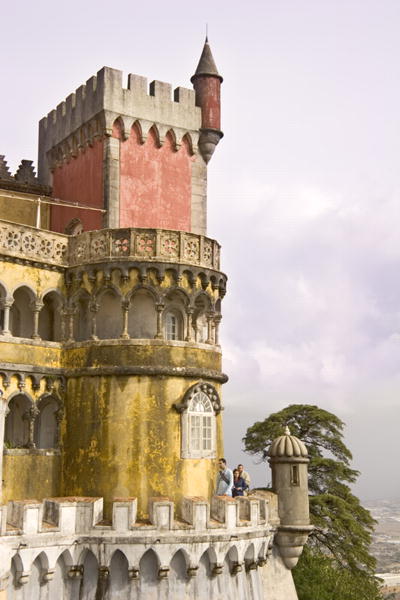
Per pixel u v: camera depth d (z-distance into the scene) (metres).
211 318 36.06
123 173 37.88
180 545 30.17
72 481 33.28
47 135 44.00
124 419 32.88
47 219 42.41
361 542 49.22
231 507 31.89
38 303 34.22
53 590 28.97
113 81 38.09
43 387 33.81
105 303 35.16
